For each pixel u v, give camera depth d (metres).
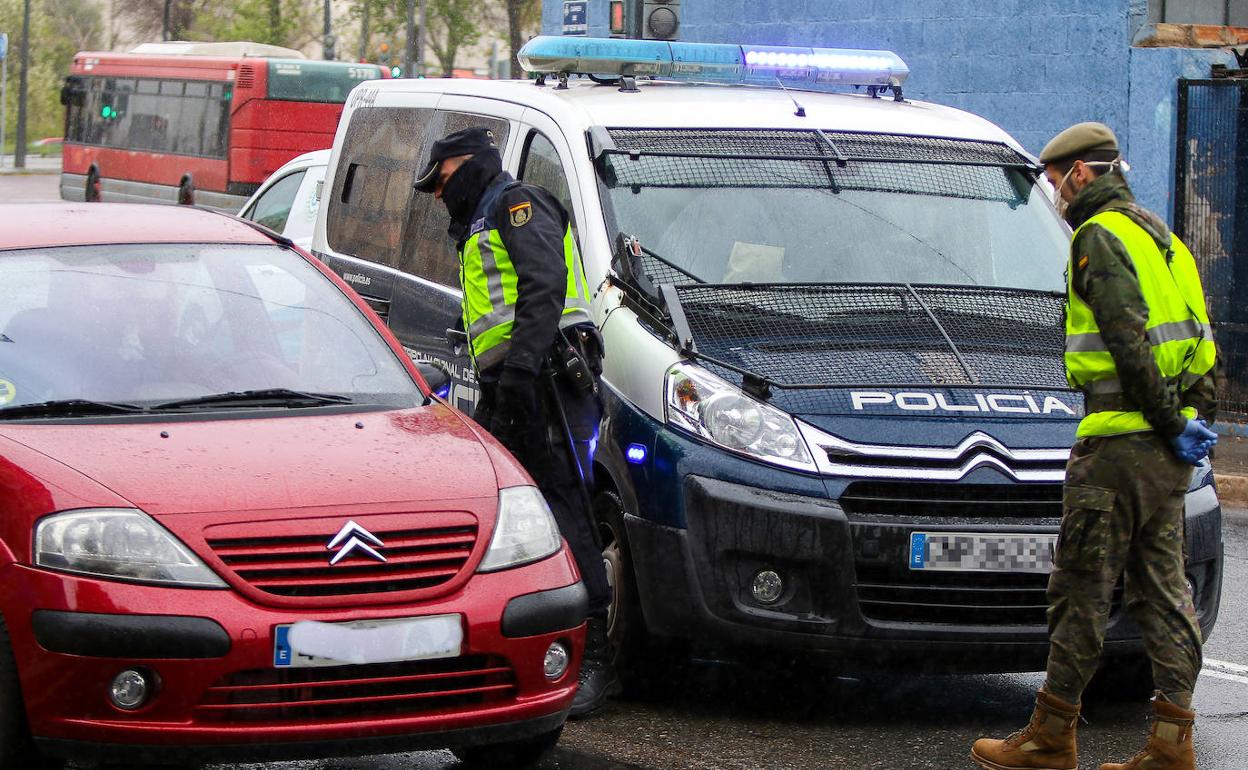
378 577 9.70
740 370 12.33
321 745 9.49
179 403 11.05
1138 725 12.73
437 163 12.66
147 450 10.16
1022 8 33.56
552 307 12.16
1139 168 31.98
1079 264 10.71
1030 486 12.13
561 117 14.74
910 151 15.08
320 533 9.66
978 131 15.67
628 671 12.79
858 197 14.48
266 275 12.47
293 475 10.04
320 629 9.45
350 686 9.62
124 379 11.17
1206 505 12.73
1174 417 10.57
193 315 11.87
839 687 13.75
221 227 13.02
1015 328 13.48
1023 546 12.00
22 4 156.25
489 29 85.38
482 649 9.87
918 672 12.14
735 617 11.88
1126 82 32.16
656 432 12.35
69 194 73.69
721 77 16.70
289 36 101.75
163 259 12.30
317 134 59.31
